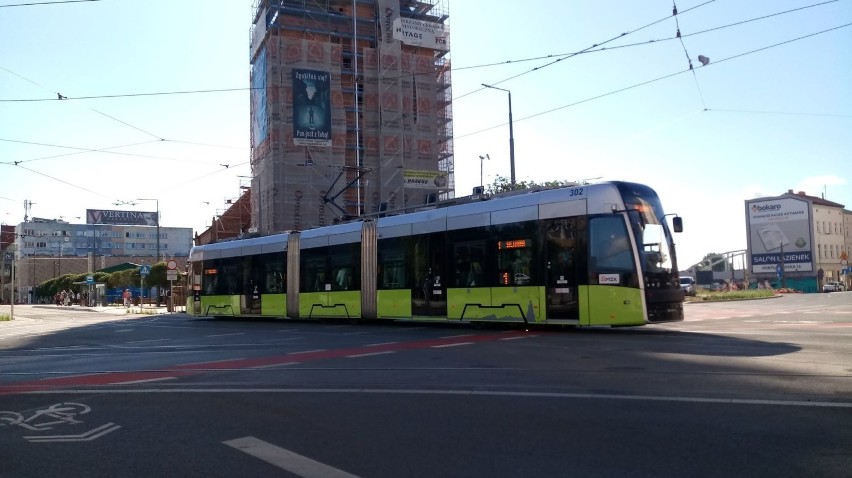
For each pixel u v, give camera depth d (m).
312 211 46.66
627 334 17.12
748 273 87.00
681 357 11.87
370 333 19.69
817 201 85.12
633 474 5.30
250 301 28.67
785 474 5.21
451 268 20.30
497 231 19.11
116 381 11.06
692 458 5.68
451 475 5.39
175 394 9.55
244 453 6.21
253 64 51.91
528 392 8.79
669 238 17.41
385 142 49.38
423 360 12.61
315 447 6.37
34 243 117.12
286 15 49.69
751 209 86.38
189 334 22.31
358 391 9.30
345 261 24.19
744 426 6.67
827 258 84.75
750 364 10.77
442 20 54.62
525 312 18.19
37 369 13.30
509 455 5.91
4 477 5.67
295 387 9.84
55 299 78.94
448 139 51.88
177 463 5.96
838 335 15.70
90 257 105.00
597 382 9.46
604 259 16.80
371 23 52.59
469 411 7.73
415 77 50.94
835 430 6.43
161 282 58.12
